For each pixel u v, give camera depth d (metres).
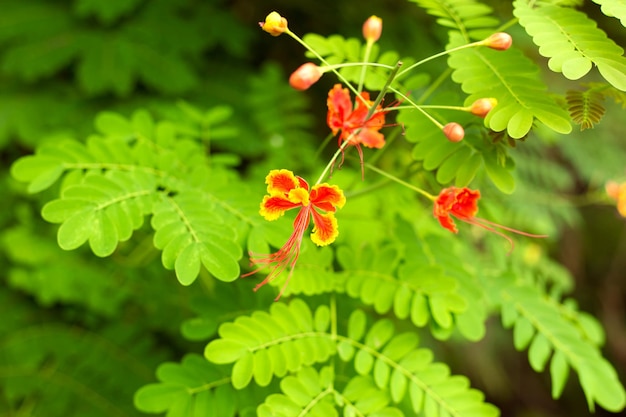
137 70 1.13
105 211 0.71
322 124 1.33
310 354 0.73
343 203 0.68
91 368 0.93
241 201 0.76
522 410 1.75
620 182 1.18
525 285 0.84
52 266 0.97
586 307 1.85
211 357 0.70
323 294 0.79
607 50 0.68
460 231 0.93
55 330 0.97
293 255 0.74
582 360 0.80
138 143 0.79
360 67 0.80
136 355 0.94
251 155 1.16
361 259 0.78
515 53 0.74
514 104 0.70
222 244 0.71
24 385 0.92
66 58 1.12
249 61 1.37
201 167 0.78
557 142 1.17
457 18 0.77
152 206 0.73
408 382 0.74
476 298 0.79
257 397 0.73
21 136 1.10
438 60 1.18
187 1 1.24
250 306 0.78
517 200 1.01
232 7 1.38
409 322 1.02
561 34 0.69
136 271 0.95
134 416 0.91
